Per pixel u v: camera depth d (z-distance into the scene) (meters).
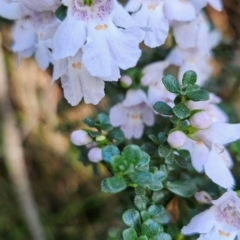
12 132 0.28
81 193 0.28
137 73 0.20
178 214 0.19
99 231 0.27
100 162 0.19
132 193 0.19
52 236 0.27
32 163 0.29
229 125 0.17
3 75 0.27
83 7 0.17
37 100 0.28
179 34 0.20
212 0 0.19
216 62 0.24
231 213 0.17
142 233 0.17
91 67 0.16
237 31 0.26
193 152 0.18
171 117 0.17
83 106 0.23
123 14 0.17
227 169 0.17
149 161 0.17
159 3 0.18
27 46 0.19
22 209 0.27
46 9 0.17
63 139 0.28
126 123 0.20
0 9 0.19
